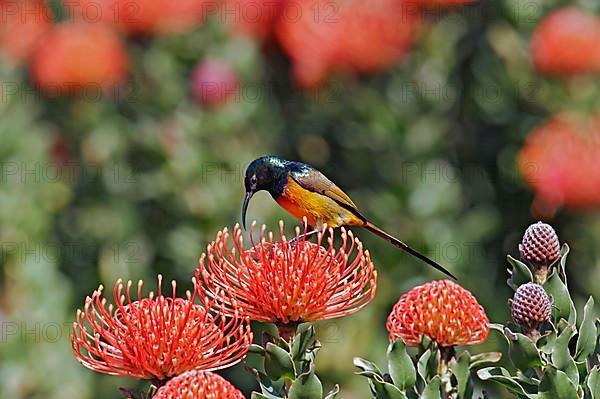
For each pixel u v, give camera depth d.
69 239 12.74
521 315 5.71
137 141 12.41
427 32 11.86
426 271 12.17
